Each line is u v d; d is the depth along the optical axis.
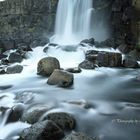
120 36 21.16
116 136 7.34
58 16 24.02
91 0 23.00
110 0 22.30
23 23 24.17
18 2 24.05
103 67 15.27
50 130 6.88
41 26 24.08
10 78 13.35
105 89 11.48
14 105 8.94
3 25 24.52
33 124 7.40
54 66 13.45
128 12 20.80
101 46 19.78
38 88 11.35
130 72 14.55
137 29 19.91
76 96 10.25
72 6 23.97
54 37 23.66
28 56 18.34
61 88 11.27
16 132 7.68
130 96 10.57
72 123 7.73
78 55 18.48
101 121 8.12
